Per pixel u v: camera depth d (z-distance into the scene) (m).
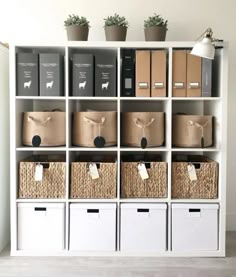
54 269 2.15
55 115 2.35
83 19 2.42
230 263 2.25
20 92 2.31
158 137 2.39
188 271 2.13
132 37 2.76
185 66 2.31
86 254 2.35
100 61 2.32
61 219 2.34
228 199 2.83
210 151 2.46
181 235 2.34
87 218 2.33
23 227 2.34
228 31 2.76
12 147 2.31
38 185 2.35
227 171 2.81
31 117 2.34
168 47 2.29
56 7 2.74
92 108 2.77
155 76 2.32
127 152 2.78
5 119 2.46
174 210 2.33
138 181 2.35
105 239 2.34
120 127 2.41
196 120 2.35
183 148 2.35
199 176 2.35
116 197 2.34
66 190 2.33
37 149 2.31
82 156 2.74
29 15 2.74
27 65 2.31
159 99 2.34
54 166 2.34
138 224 2.34
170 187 2.33
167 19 2.76
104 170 2.34
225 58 2.28
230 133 2.80
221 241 2.34
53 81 2.31
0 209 2.40
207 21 2.76
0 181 2.39
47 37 2.75
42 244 2.35
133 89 2.35
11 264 2.21
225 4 2.75
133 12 2.75
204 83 2.32
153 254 2.34
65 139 2.38
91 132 2.33
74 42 2.28
